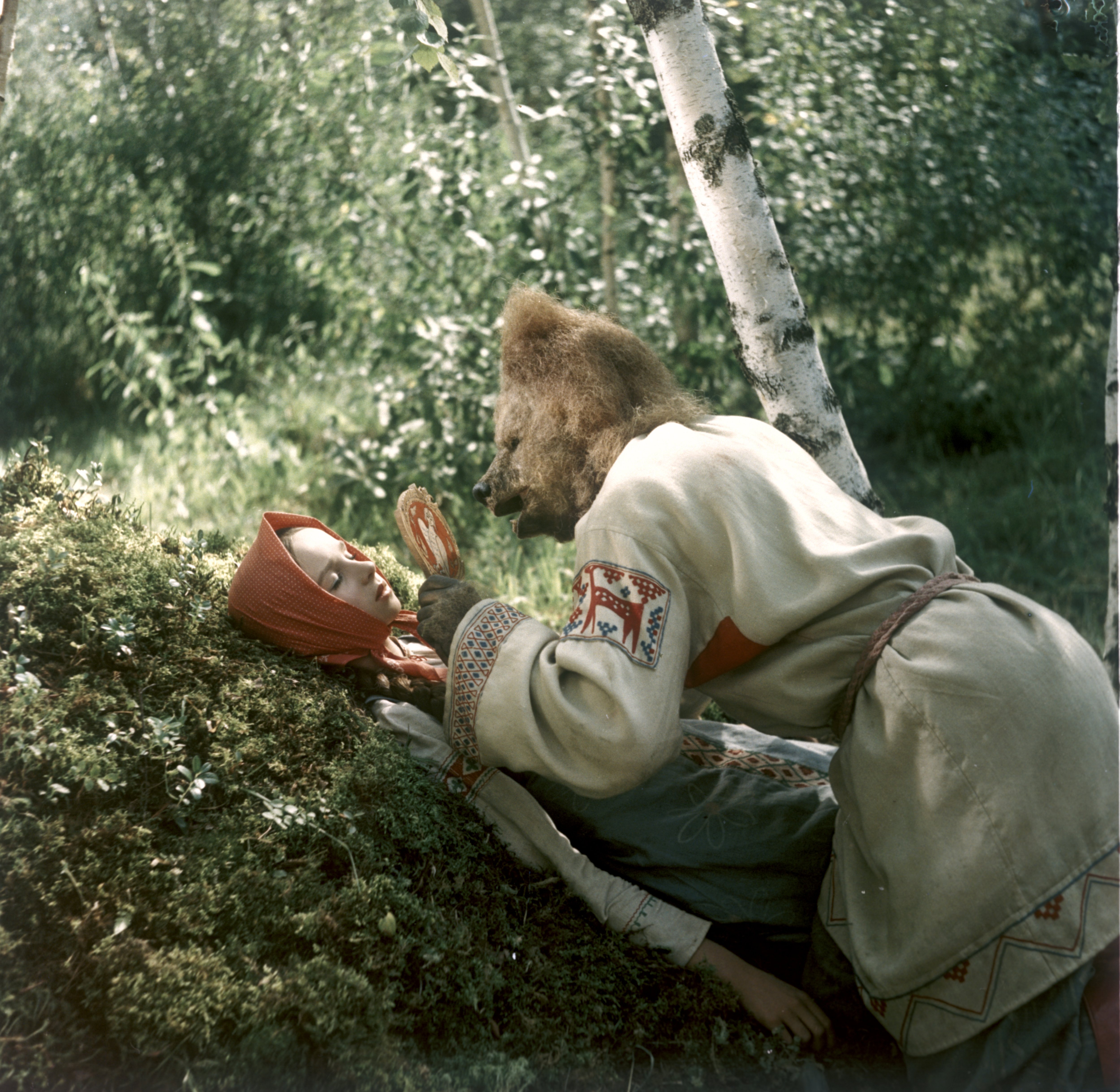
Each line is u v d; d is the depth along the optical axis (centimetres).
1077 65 321
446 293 492
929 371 572
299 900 165
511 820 198
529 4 591
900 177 543
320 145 529
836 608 176
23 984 145
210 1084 144
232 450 531
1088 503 504
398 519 208
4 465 225
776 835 199
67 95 583
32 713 168
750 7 501
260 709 187
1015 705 162
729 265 252
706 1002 183
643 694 168
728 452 183
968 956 162
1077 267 571
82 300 568
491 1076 162
